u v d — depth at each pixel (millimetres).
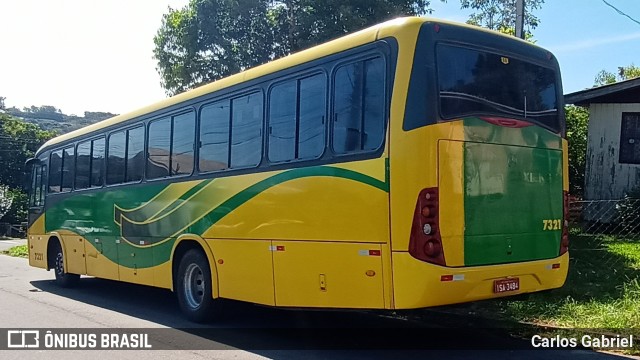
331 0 15898
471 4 17172
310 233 6441
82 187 11789
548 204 6605
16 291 12117
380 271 5695
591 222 15461
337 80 6348
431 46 5797
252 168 7402
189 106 8773
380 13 15797
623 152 15828
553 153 6734
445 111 5762
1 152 50094
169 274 8977
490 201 5980
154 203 9383
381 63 5914
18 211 46906
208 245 8109
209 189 8148
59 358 6691
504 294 6016
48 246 13078
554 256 6621
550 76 6840
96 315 9266
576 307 7750
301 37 16547
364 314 8992
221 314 8375
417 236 5492
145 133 9828
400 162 5590
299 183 6637
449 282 5562
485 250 5891
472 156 5887
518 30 10539
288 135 6902
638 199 14164
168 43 17969
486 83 6160
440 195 5594
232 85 7914
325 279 6250
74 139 12227
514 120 6316
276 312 9227
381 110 5832
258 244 7180
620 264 10242
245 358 6566
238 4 16812
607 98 16047
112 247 10547
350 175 6039
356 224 5934
